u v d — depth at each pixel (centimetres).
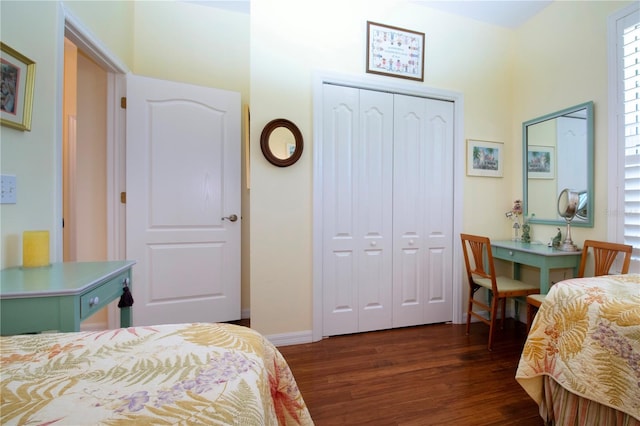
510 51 273
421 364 189
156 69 244
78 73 217
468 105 259
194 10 253
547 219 241
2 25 113
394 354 203
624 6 190
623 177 191
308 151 220
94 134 220
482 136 264
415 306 252
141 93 224
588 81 212
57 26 143
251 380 56
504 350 209
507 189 272
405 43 239
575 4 221
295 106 216
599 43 205
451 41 253
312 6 218
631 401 100
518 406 149
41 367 55
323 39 221
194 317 242
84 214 220
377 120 238
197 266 243
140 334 71
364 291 238
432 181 254
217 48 259
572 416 119
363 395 157
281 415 87
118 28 212
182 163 237
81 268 123
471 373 179
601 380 108
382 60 234
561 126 230
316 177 219
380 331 241
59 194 143
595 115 208
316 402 152
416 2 240
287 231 216
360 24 229
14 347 63
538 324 135
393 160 243
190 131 239
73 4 158
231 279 255
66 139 295
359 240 236
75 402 45
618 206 193
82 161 219
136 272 224
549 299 134
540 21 249
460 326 253
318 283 222
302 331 220
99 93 220
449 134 258
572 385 117
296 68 215
